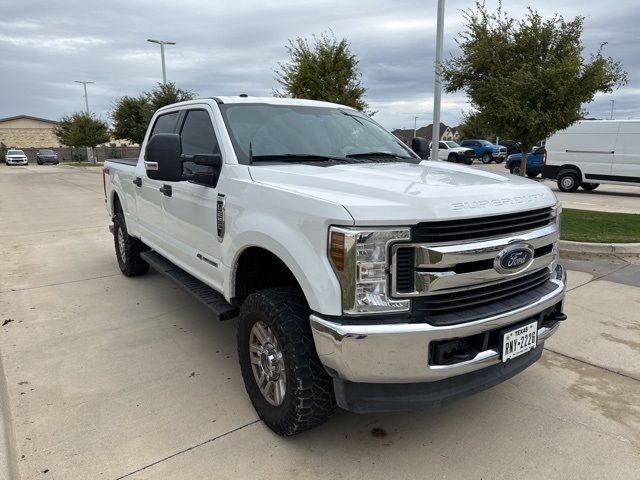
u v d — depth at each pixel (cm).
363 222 232
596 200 1460
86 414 316
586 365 385
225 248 327
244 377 312
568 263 685
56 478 258
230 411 321
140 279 613
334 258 238
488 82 957
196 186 371
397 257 235
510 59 938
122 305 518
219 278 351
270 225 277
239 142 351
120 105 3488
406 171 319
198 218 372
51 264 695
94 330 452
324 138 386
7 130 7356
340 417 315
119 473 262
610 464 270
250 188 304
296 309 273
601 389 349
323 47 1212
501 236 257
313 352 265
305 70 1196
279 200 276
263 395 299
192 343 424
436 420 312
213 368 379
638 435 296
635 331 447
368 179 281
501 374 274
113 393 342
